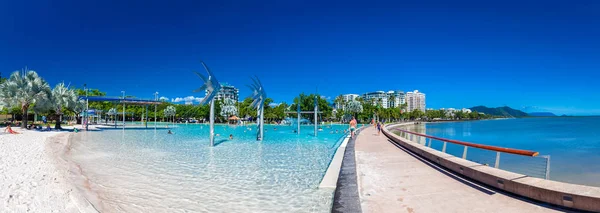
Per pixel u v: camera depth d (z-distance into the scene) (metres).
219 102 76.25
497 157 6.82
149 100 36.75
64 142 19.16
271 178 8.46
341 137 23.52
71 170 9.52
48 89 30.17
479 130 50.78
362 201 5.55
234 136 25.92
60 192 6.62
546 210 4.61
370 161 9.91
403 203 5.33
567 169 12.41
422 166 8.69
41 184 7.25
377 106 90.88
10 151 13.01
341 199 5.70
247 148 16.11
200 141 20.78
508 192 5.50
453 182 6.60
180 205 6.07
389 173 7.85
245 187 7.45
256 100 21.66
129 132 32.31
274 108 77.25
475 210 4.82
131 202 6.25
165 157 12.75
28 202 5.87
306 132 31.36
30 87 29.11
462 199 5.38
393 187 6.41
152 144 18.59
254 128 40.59
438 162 8.66
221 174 9.06
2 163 9.96
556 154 17.88
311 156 12.88
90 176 8.79
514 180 5.40
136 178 8.55
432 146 20.73
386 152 12.12
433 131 48.81
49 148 14.92
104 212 5.54
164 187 7.51
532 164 13.27
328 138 23.02
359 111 70.62
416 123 99.25
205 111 74.38
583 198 4.34
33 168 9.23
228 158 12.37
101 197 6.56
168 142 19.98
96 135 26.97
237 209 5.80
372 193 6.04
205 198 6.54
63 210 5.49
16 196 6.23
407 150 12.62
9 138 19.55
